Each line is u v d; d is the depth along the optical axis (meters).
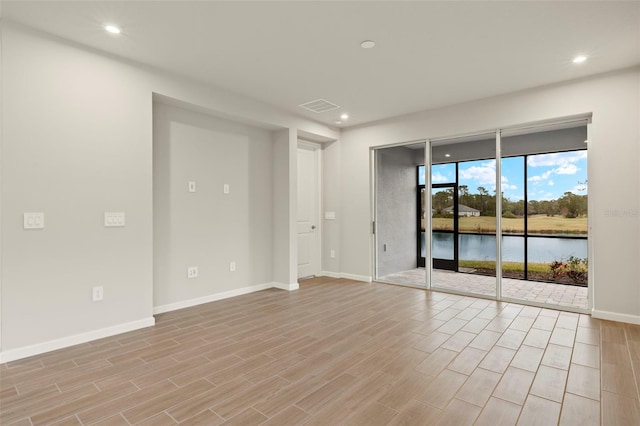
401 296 4.46
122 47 2.96
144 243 3.27
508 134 4.24
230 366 2.46
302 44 2.92
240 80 3.71
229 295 4.39
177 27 2.64
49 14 2.46
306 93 4.11
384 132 5.20
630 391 2.09
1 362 2.48
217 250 4.26
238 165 4.50
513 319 3.50
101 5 2.35
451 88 3.93
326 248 5.82
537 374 2.32
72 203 2.83
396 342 2.90
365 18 2.52
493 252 4.37
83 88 2.90
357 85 3.85
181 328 3.24
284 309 3.87
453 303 4.12
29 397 2.03
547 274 4.00
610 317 3.45
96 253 2.96
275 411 1.90
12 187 2.54
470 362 2.51
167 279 3.77
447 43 2.90
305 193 5.61
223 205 4.32
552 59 3.19
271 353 2.68
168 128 3.76
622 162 3.39
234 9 2.40
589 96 3.57
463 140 4.59
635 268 3.34
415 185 5.05
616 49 2.99
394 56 3.14
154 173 3.64
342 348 2.78
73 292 2.83
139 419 1.82
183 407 1.93
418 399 2.02
